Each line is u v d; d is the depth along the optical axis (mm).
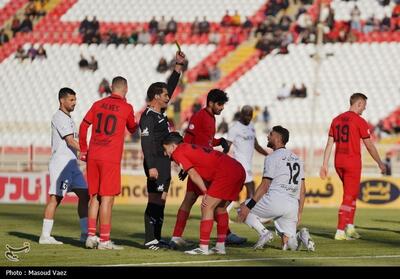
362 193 62969
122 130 29203
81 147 29469
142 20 100562
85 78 95562
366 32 94750
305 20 95688
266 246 30891
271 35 95438
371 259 26656
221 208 27953
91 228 29469
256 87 91625
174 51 96750
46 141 89438
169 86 31938
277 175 29156
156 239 29922
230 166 27312
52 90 94812
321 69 92250
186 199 29766
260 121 86875
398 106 88125
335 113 88500
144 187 64625
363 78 91250
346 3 96625
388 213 54906
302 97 90062
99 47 98250
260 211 29297
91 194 29422
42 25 101250
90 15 101688
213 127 31766
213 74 93062
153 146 29594
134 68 95688
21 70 97375
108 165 28953
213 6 100062
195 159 27156
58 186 31656
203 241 27531
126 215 49812
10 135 90250
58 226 40969
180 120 87312
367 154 71875
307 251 29031
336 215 51938
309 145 83750
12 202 63875
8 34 100625
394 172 71500
